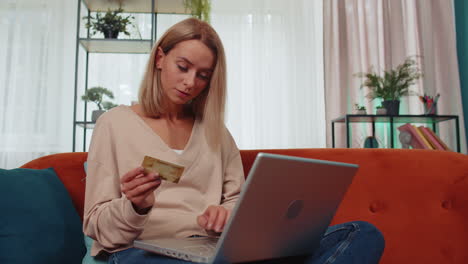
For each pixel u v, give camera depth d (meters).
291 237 0.74
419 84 3.33
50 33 3.36
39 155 3.27
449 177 1.23
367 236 0.78
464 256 1.14
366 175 1.29
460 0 3.39
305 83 3.55
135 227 0.84
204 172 1.09
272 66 3.56
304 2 3.60
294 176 0.65
